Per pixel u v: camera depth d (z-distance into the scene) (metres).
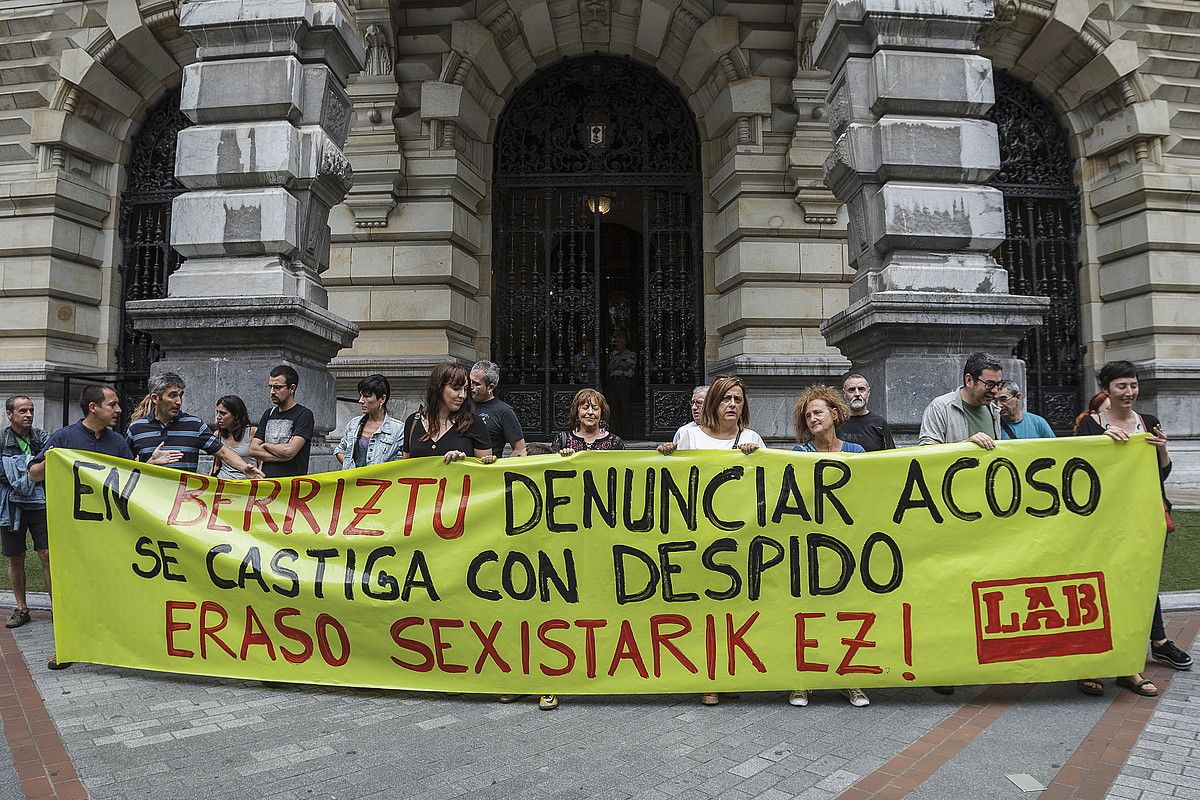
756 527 3.97
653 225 13.08
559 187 12.03
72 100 11.43
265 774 3.09
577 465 4.07
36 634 5.20
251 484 4.26
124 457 5.05
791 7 10.98
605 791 2.95
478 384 5.50
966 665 3.84
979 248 6.84
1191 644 4.86
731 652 3.88
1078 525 3.96
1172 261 11.27
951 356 6.52
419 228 10.90
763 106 10.94
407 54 11.17
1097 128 11.91
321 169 6.99
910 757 3.26
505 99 12.08
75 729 3.55
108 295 11.87
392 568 4.05
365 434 5.48
